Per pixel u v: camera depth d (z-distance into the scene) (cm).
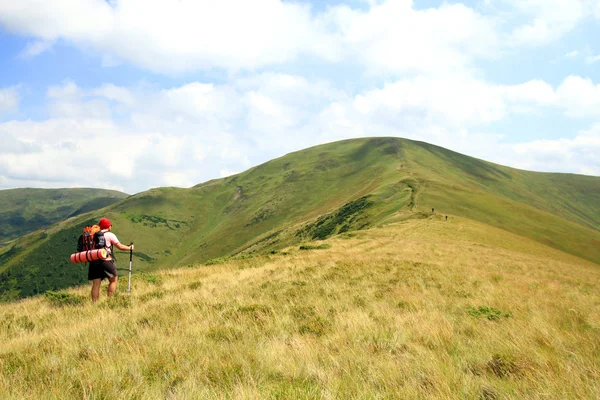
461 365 541
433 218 6384
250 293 1123
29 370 534
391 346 616
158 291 1221
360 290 1167
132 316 858
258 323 766
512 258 3497
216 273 1688
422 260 2361
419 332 696
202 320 800
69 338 684
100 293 1248
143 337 664
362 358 549
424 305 975
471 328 754
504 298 1147
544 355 578
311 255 2336
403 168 16500
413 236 4353
